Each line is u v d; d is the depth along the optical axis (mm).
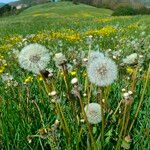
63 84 4664
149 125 3504
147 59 6164
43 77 2688
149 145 3338
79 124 3467
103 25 23922
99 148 2795
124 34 14609
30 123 3949
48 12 61344
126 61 3609
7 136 3580
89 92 3174
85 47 9523
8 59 7750
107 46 10062
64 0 84938
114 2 87188
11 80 4781
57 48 9719
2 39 17438
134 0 83562
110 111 3846
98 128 3557
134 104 4223
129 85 4473
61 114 2939
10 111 4016
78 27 23453
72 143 3193
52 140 3174
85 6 67188
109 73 2426
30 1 132625
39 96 4648
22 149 3625
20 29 25672
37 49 2605
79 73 5254
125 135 3041
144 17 33844
